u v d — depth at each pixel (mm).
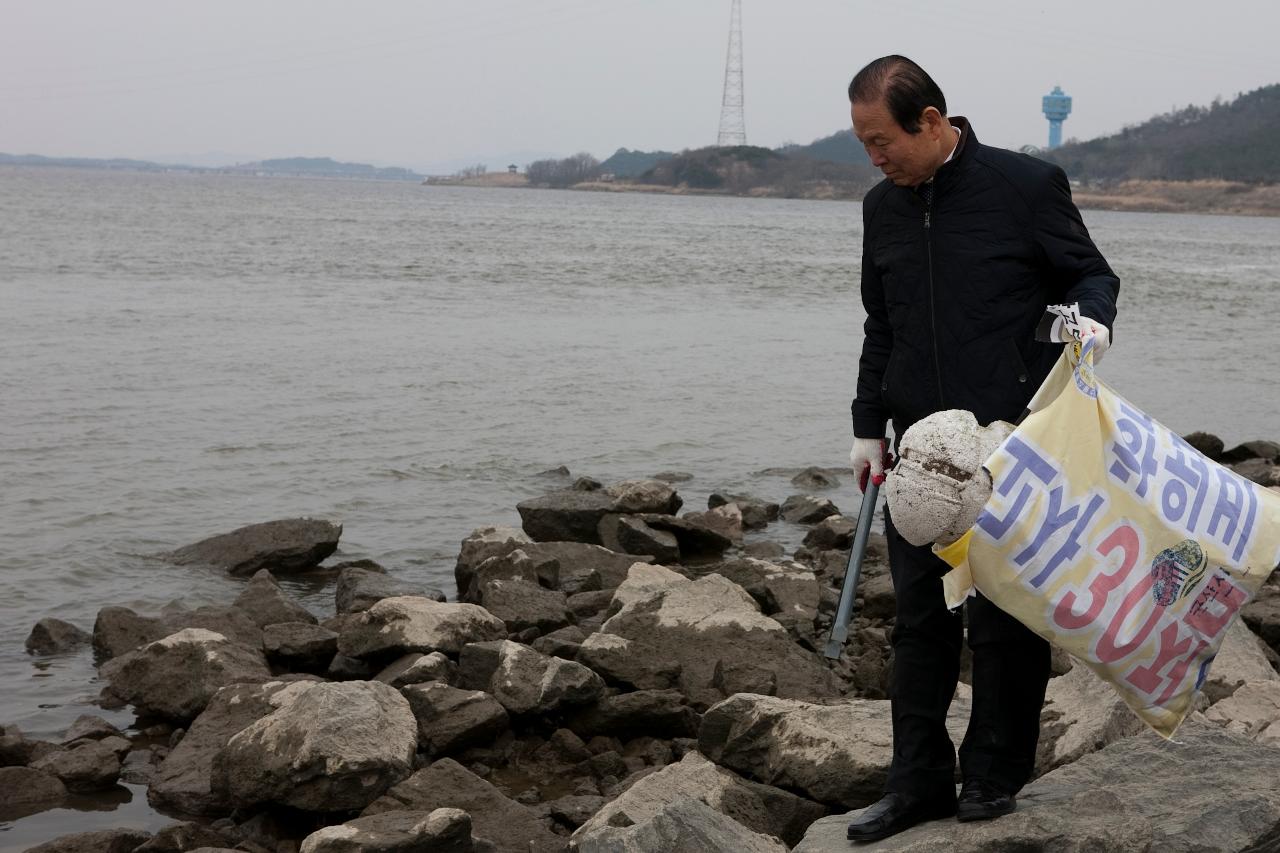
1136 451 3375
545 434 14711
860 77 3652
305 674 6863
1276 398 18984
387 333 22797
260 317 24594
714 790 4727
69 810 5449
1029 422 3354
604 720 6020
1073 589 3309
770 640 6645
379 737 5227
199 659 6613
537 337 23078
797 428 15672
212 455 12977
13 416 14359
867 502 3988
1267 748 4012
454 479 12500
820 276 43250
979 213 3623
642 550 9734
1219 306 35312
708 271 43688
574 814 5070
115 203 93688
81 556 9609
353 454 13289
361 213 93188
